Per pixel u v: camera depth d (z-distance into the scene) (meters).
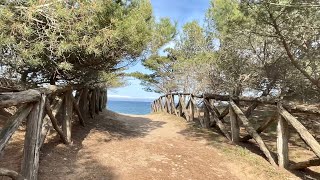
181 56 20.16
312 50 8.14
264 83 12.74
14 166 4.27
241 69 12.64
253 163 5.99
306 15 6.71
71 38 5.73
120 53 7.62
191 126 10.31
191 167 5.54
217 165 5.84
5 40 5.11
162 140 7.82
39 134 4.12
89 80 9.02
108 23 6.64
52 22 5.59
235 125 7.72
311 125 8.70
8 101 2.87
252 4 6.75
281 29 7.27
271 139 8.08
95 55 6.46
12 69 6.81
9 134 3.02
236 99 7.61
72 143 6.21
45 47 5.77
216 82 14.57
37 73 7.93
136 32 7.03
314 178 5.45
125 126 10.41
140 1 8.43
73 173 4.63
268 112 12.20
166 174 5.04
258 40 11.15
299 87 11.25
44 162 4.80
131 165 5.33
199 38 17.86
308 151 6.91
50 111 4.92
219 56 13.36
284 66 11.12
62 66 6.18
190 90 16.47
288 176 5.41
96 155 5.71
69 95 6.40
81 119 8.08
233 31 8.48
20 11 5.45
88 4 5.70
